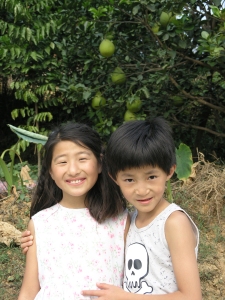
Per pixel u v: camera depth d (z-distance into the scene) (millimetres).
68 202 2080
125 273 1949
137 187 1753
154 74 4789
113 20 4684
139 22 4477
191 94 5359
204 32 3844
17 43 6047
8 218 4066
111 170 1840
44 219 2070
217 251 3525
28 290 2041
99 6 4738
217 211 3893
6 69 6664
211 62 4336
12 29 5855
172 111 5250
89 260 1977
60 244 2004
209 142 6398
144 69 5027
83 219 2045
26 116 8414
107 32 4664
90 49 5008
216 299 3082
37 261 2037
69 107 6270
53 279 1962
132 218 2043
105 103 5035
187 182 4289
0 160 4449
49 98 6695
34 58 5879
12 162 4562
